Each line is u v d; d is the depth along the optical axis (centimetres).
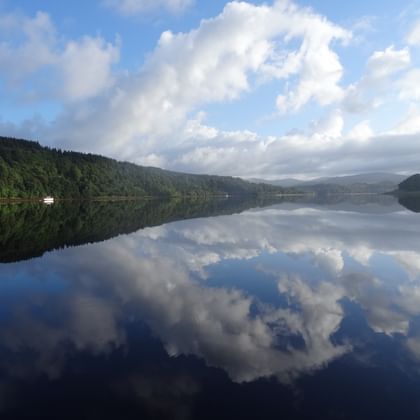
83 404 805
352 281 1767
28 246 2823
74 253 2544
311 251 2533
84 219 5262
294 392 840
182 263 2219
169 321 1288
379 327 1213
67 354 1041
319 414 762
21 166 12688
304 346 1080
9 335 1177
